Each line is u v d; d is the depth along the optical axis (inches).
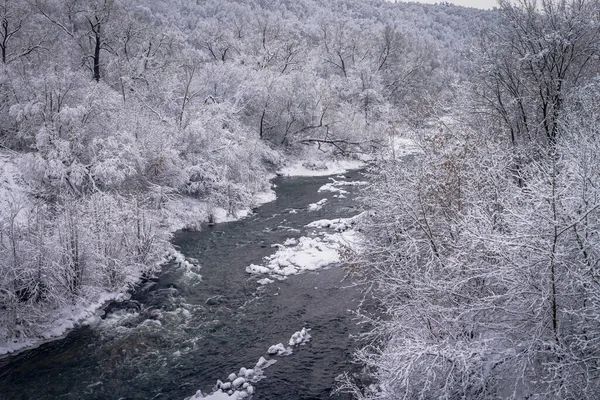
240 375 401.4
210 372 412.5
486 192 354.6
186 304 552.1
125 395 381.4
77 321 501.4
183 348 454.0
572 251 255.3
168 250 716.0
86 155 816.3
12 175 748.0
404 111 869.8
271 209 992.9
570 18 573.3
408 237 366.6
